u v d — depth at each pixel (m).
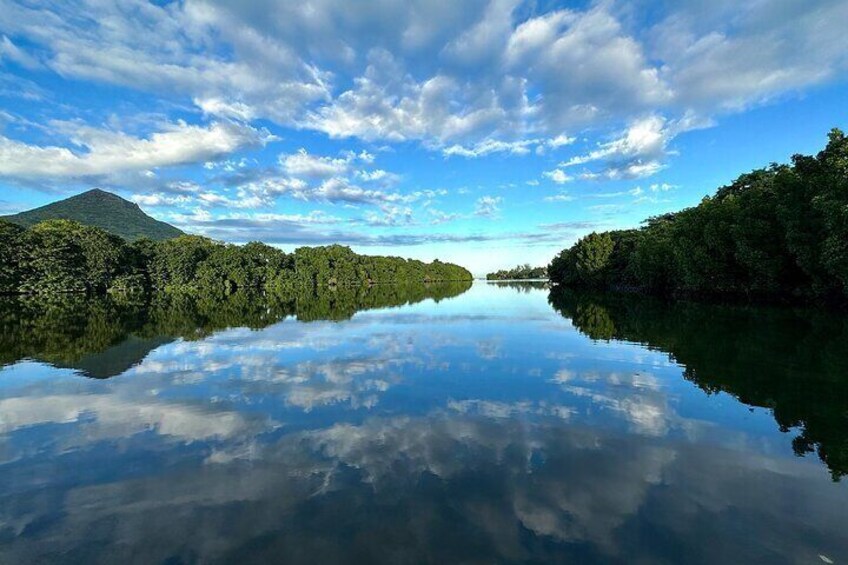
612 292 78.94
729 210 47.03
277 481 9.06
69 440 11.45
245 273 126.31
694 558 6.51
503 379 16.88
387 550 6.76
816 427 11.44
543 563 6.41
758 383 15.44
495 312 43.22
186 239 147.38
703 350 21.28
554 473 9.20
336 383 16.61
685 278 52.72
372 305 55.84
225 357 21.62
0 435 11.81
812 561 6.42
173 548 6.95
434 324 33.81
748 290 46.12
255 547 6.91
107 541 7.18
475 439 11.09
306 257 149.38
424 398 14.59
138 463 10.06
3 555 6.88
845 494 8.23
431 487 8.69
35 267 83.25
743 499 8.12
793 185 37.06
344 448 10.68
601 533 7.13
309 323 35.34
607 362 19.48
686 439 10.88
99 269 91.75
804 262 35.81
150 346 24.83
